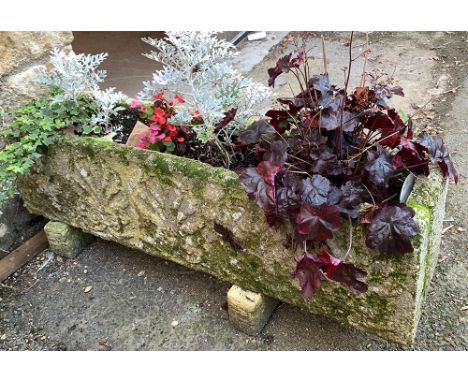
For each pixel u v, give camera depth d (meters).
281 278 1.91
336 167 1.70
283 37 4.51
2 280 2.52
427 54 4.02
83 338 2.22
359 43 4.27
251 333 2.13
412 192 1.64
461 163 2.94
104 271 2.52
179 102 2.25
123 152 2.01
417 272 1.56
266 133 1.94
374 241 1.50
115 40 4.62
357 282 1.55
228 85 2.03
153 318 2.28
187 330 2.21
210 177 1.83
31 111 2.31
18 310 2.37
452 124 3.26
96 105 2.38
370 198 1.63
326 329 2.14
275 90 3.75
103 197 2.21
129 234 2.27
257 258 1.91
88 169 2.17
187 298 2.34
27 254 2.61
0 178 2.18
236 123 2.06
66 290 2.45
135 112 2.46
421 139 1.64
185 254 2.14
